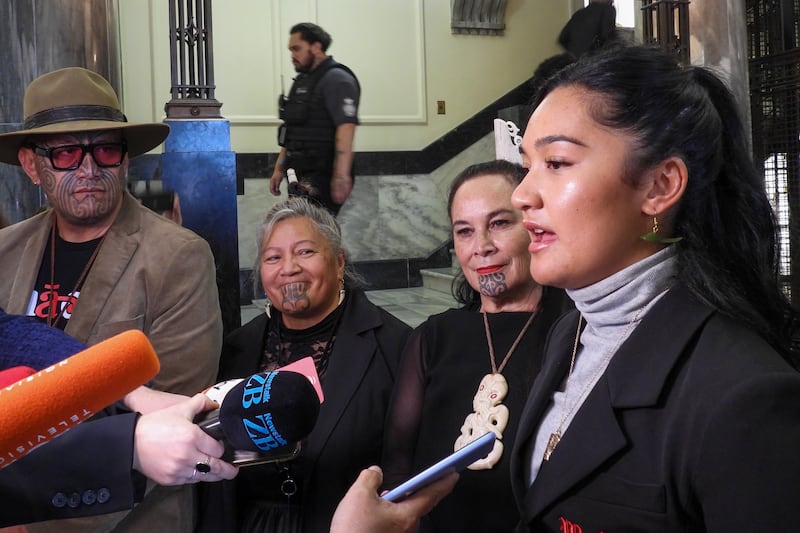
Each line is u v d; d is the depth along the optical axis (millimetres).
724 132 962
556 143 915
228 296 3570
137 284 1918
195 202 3537
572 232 910
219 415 1042
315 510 1803
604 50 958
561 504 948
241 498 1889
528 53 8695
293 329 2061
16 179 3648
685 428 840
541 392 1098
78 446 1011
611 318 966
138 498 1056
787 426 767
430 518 1511
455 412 1553
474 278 1654
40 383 462
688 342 888
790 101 4488
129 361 481
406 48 8297
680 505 849
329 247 2041
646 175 900
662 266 933
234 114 7648
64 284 1975
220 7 7559
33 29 3771
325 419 1865
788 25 4656
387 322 2045
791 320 972
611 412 917
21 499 980
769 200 975
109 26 4074
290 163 5270
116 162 1965
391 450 1641
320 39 5152
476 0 8344
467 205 1643
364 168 8141
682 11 4117
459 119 8500
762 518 753
